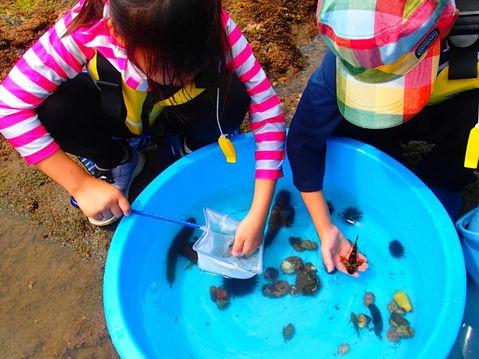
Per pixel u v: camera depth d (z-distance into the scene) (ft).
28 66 2.40
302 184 2.82
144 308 2.70
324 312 2.78
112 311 2.29
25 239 3.09
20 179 3.33
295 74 3.86
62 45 2.36
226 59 2.40
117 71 2.45
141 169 3.37
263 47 3.95
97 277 2.93
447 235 2.44
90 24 2.30
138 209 2.72
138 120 2.78
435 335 2.11
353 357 2.60
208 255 2.68
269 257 3.00
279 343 2.69
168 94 2.43
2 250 3.05
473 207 3.13
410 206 2.74
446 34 2.11
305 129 2.68
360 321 2.71
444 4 1.86
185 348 2.67
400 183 2.76
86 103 2.81
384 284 2.83
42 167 2.57
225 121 3.11
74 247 3.05
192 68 2.05
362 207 3.13
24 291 2.89
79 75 2.81
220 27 2.06
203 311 2.82
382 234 3.03
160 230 2.92
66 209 3.19
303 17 4.17
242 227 2.69
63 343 2.70
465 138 2.69
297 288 2.86
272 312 2.80
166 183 2.85
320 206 2.86
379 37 1.82
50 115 2.73
